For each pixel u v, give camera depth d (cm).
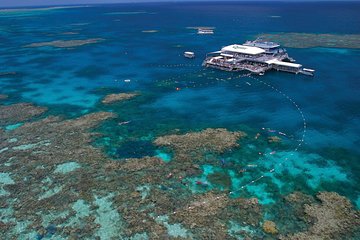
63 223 4394
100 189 5053
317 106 8006
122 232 4222
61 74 11306
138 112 7912
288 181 5225
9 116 7812
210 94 8988
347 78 10006
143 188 5069
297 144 6316
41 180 5322
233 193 4934
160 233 4178
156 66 12000
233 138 6488
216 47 15125
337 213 4431
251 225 4275
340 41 15338
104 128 7119
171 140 6475
